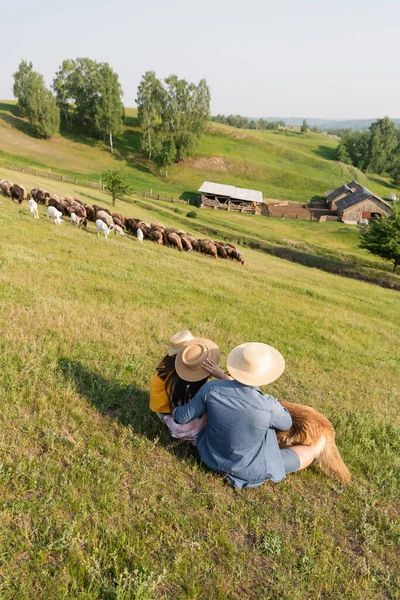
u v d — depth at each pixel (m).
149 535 3.30
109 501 3.56
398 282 41.94
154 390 4.57
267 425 3.78
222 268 22.91
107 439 4.43
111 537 3.17
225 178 96.00
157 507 3.64
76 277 11.94
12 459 3.78
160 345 7.88
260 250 48.88
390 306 24.56
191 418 3.95
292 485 4.29
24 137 92.06
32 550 2.93
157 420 4.95
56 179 63.59
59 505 3.38
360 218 73.50
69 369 5.71
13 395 4.76
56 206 25.20
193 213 59.09
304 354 10.05
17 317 7.24
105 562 3.00
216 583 2.99
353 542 3.71
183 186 87.75
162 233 27.14
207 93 95.62
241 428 3.73
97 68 96.25
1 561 2.82
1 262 11.16
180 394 4.33
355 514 4.04
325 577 3.20
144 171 91.38
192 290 14.51
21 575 2.76
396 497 4.43
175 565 3.05
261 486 4.16
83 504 3.41
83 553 3.03
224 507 3.77
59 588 2.72
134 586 2.79
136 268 15.92
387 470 5.00
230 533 3.54
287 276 27.22
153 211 55.28
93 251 17.23
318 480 4.46
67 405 4.86
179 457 4.37
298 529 3.71
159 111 93.94
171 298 12.55
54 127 92.12
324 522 3.85
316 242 57.88
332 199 80.62
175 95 94.25
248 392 3.74
